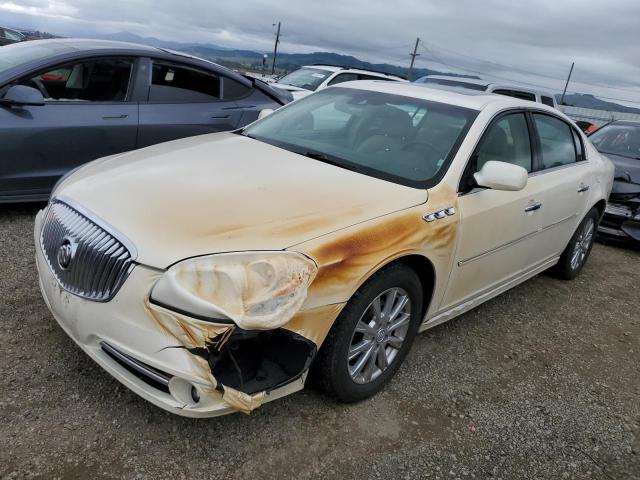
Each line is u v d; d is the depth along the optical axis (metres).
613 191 6.51
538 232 4.01
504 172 3.05
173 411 2.14
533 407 3.09
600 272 5.69
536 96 11.20
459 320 4.03
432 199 2.93
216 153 3.19
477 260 3.35
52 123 4.63
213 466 2.28
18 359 2.75
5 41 19.53
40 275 2.65
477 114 3.46
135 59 5.14
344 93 3.99
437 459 2.54
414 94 3.77
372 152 3.31
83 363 2.78
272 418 2.61
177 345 2.05
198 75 5.60
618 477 2.64
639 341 4.19
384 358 2.85
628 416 3.15
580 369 3.61
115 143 5.03
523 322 4.20
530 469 2.59
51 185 4.76
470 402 3.03
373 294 2.58
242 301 2.03
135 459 2.25
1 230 4.42
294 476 2.29
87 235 2.32
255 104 6.02
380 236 2.54
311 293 2.24
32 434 2.29
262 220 2.34
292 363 2.29
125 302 2.13
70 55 4.78
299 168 3.03
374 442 2.57
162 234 2.18
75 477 2.12
